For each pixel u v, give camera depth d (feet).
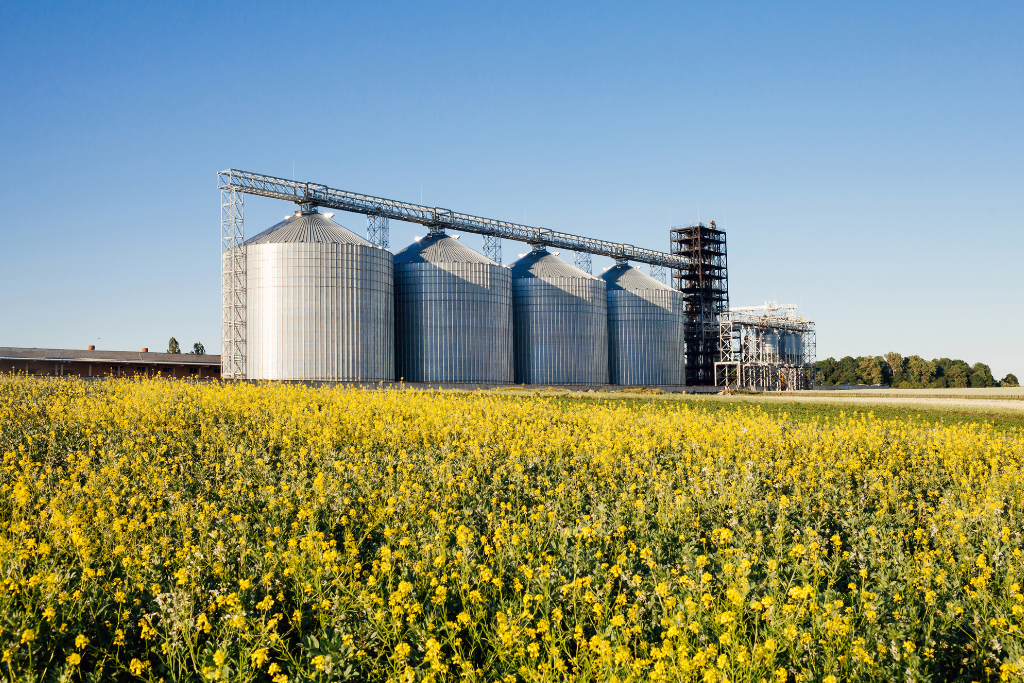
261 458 55.88
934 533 37.01
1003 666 22.63
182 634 24.49
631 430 75.10
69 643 25.32
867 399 190.19
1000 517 41.11
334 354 214.07
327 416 78.79
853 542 36.47
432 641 21.47
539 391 210.18
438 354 241.55
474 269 247.70
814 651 23.40
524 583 29.40
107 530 34.47
